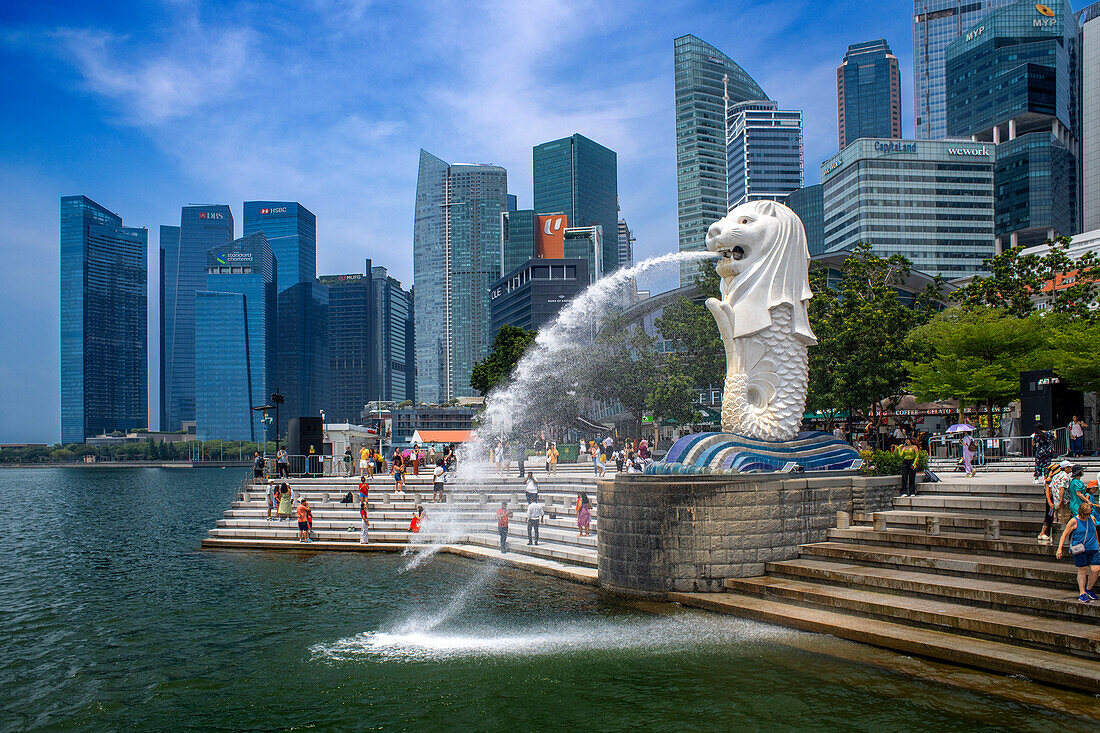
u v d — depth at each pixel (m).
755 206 23.77
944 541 17.78
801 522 20.31
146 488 109.56
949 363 38.22
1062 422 30.75
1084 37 151.75
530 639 17.09
